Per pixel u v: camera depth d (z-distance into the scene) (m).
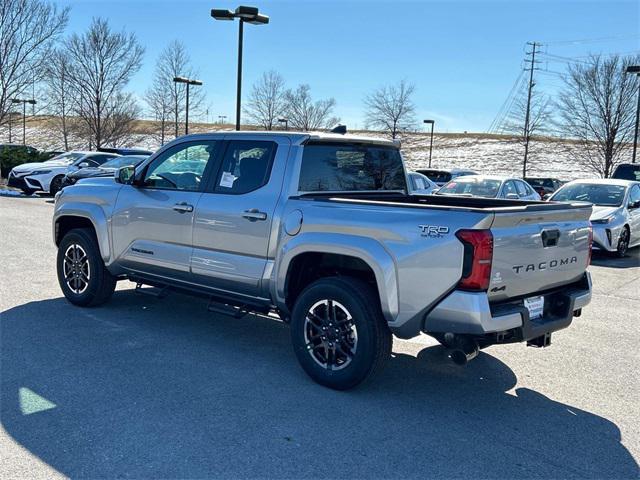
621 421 4.39
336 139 5.41
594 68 34.22
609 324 7.14
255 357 5.43
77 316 6.52
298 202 4.97
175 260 5.82
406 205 4.36
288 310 5.18
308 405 4.42
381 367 4.62
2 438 3.76
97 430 3.90
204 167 5.73
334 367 4.71
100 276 6.67
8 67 27.84
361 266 4.76
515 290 4.31
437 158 64.88
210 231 5.50
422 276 4.21
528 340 4.68
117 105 38.88
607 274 10.73
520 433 4.12
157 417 4.11
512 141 78.31
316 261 5.09
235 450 3.70
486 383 5.08
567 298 4.73
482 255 4.01
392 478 3.46
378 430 4.06
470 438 4.01
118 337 5.85
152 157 6.20
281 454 3.67
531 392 4.91
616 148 34.72
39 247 10.83
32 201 20.00
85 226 7.12
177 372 4.98
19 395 4.41
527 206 4.41
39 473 3.38
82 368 4.98
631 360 5.80
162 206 5.89
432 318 4.22
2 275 8.41
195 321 6.53
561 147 68.00
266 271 5.12
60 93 37.34
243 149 5.48
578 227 4.84
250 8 18.30
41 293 7.49
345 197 5.52
